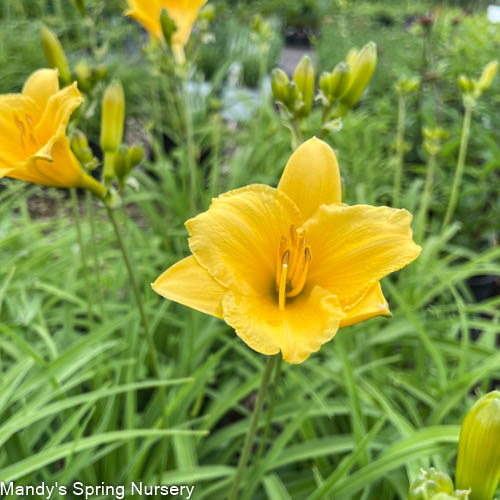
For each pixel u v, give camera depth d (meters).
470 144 0.53
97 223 0.43
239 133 0.64
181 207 0.47
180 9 0.27
